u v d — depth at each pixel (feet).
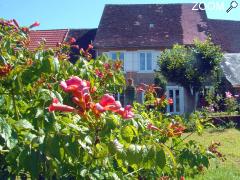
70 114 9.75
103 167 9.71
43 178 9.66
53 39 116.26
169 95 110.83
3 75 10.44
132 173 12.69
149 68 112.98
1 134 8.05
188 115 21.34
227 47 132.67
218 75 96.43
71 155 8.32
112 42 113.60
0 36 15.29
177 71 94.48
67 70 14.15
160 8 124.88
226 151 43.60
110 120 8.95
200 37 117.60
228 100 79.92
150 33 116.67
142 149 8.75
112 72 17.61
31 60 12.16
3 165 10.36
